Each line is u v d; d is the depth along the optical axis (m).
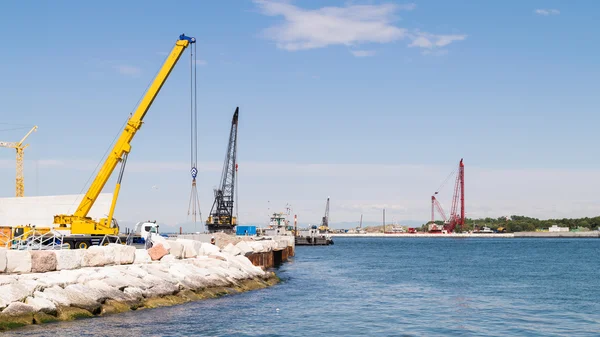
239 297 48.97
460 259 125.12
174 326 35.25
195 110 81.31
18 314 31.83
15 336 29.98
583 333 36.56
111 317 36.19
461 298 52.59
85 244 62.47
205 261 53.78
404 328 37.62
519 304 48.91
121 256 44.38
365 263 107.88
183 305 42.78
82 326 33.12
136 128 66.88
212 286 49.25
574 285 64.75
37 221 89.88
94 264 41.75
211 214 177.38
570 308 46.78
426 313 43.66
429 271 86.50
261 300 47.78
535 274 81.06
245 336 34.03
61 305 34.44
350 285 63.09
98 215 80.62
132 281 40.62
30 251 36.78
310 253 158.50
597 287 62.56
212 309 41.97
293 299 49.34
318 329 36.78
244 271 57.34
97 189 66.62
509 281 69.75
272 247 91.38
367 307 46.25
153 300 41.25
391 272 84.06
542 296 54.38
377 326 38.12
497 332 36.69
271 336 34.34
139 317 37.16
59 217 65.94
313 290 56.72
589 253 156.75
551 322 40.34
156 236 57.59
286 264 102.56
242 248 73.44
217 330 35.22
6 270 35.16
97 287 37.59
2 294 31.83
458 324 39.25
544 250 181.38
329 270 87.62
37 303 33.03
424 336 35.22
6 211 89.88
